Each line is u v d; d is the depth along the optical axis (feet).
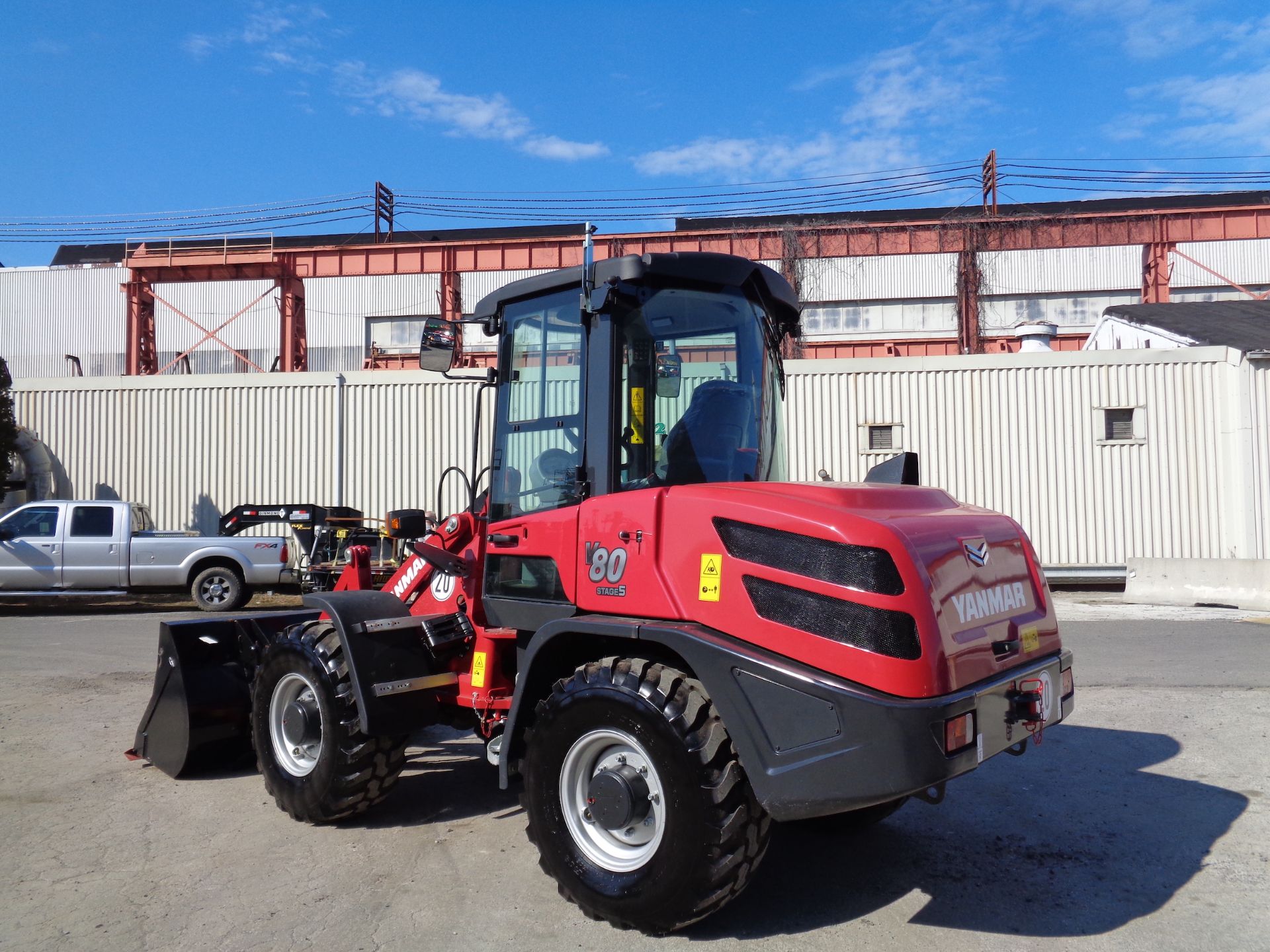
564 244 83.97
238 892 12.95
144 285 86.07
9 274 136.36
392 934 11.62
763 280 14.40
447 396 62.23
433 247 84.28
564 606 12.87
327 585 41.55
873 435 58.90
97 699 25.72
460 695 15.30
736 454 13.76
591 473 12.75
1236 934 11.55
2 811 16.42
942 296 117.80
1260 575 44.42
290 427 63.21
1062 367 57.31
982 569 11.66
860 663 10.22
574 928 11.78
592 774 12.08
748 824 10.81
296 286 86.33
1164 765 18.76
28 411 65.00
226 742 18.56
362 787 15.05
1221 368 55.52
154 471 63.98
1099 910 12.30
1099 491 56.59
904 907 12.43
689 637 11.05
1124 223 84.89
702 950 11.16
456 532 16.02
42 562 47.78
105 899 12.72
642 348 12.96
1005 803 16.71
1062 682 12.80
